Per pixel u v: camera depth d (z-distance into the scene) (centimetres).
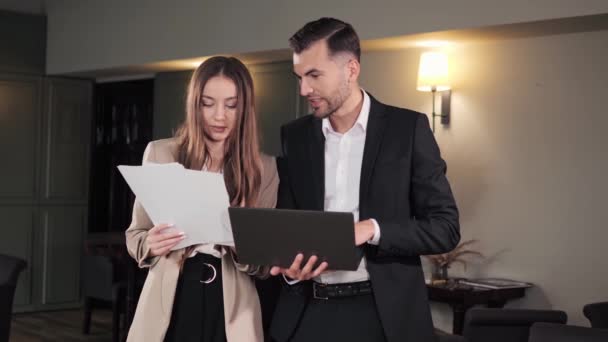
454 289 471
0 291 426
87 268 654
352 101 211
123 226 809
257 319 222
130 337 218
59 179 783
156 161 221
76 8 740
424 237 199
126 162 800
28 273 767
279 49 571
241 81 218
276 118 626
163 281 215
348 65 206
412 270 209
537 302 489
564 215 477
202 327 217
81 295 797
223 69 216
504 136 504
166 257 216
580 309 471
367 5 516
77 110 793
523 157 495
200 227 205
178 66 686
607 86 460
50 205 779
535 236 490
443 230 201
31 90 768
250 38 590
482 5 458
